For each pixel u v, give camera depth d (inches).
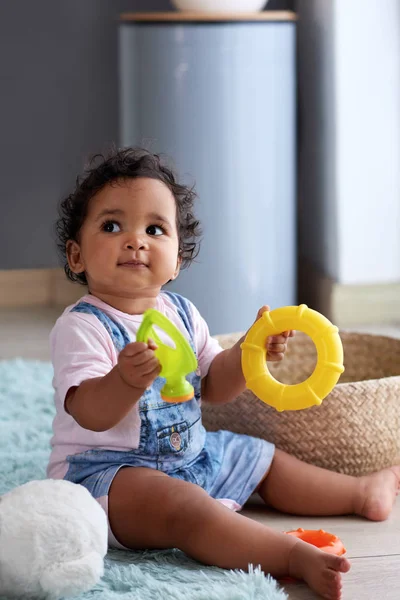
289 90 109.1
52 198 127.1
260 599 42.9
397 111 110.7
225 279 108.4
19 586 42.9
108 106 126.7
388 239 112.7
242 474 55.2
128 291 52.6
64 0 124.0
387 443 60.6
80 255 54.2
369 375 73.7
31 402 80.2
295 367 75.4
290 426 59.2
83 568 43.0
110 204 52.1
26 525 43.1
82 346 50.4
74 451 51.3
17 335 112.1
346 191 111.1
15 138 125.3
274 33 106.9
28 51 124.0
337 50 109.0
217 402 56.4
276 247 110.0
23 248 127.7
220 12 105.6
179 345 46.2
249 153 107.5
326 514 56.5
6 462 63.4
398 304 114.4
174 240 53.4
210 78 106.0
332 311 113.4
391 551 50.9
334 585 44.0
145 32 105.6
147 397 51.2
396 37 109.5
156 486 48.6
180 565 47.9
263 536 46.5
